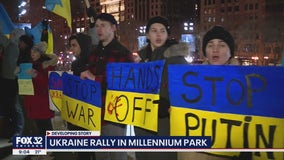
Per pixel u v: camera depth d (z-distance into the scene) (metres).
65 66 29.86
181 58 3.84
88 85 4.60
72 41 5.05
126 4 96.25
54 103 5.59
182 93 3.54
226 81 3.38
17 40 6.18
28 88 5.51
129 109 4.11
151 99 3.86
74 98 4.84
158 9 90.50
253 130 3.29
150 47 4.35
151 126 3.83
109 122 4.36
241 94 3.32
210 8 81.19
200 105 3.47
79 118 4.78
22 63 5.74
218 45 3.69
